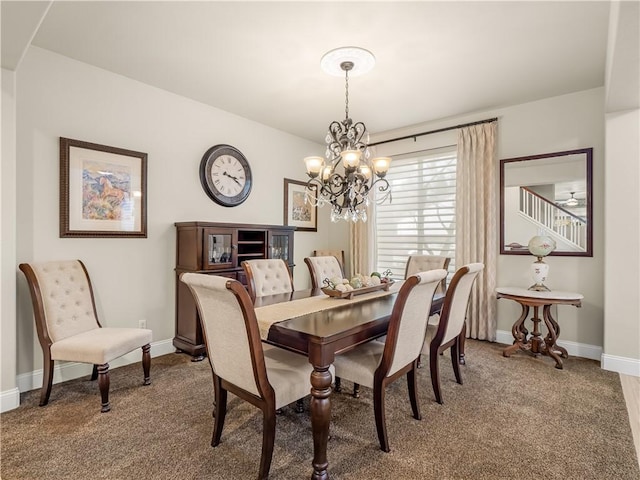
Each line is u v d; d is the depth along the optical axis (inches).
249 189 160.4
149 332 105.2
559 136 137.3
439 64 110.9
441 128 165.3
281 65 111.9
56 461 68.8
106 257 117.0
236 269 134.5
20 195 98.5
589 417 86.5
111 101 117.3
